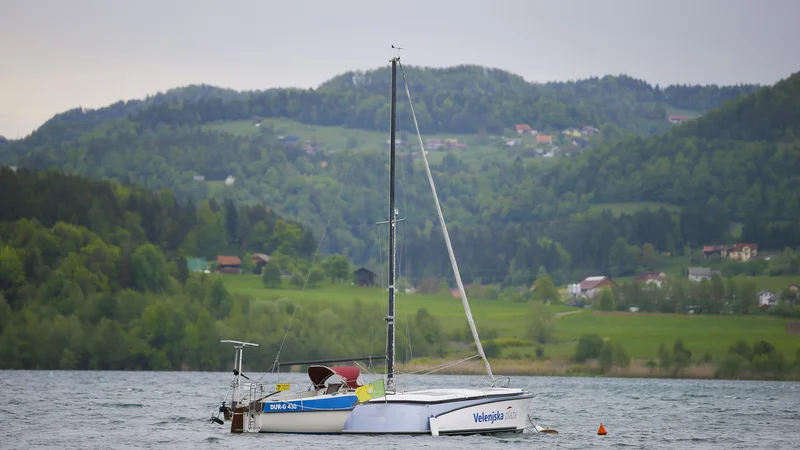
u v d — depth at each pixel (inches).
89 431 4291.3
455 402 3742.6
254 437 3934.5
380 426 3688.5
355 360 3929.6
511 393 3912.4
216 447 3644.2
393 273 3996.1
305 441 3720.5
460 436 3767.2
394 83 4163.4
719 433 4680.1
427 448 3501.5
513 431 3924.7
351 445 3563.0
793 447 4111.7
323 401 3754.9
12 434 4151.1
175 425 4616.1
